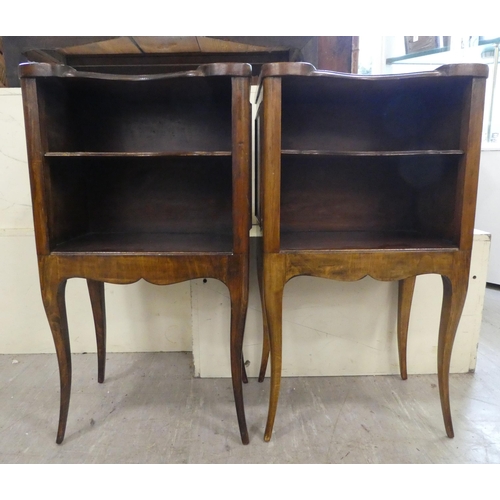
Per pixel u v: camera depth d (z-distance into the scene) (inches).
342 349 52.6
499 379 51.9
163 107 46.5
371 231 48.4
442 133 40.0
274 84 33.3
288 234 46.4
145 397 48.0
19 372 54.2
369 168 47.9
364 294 51.3
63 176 40.4
